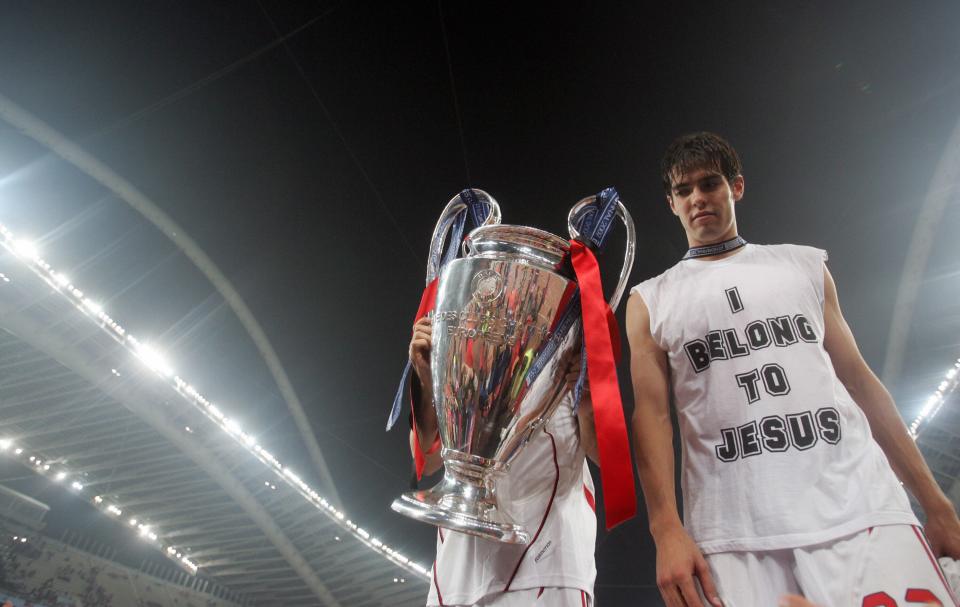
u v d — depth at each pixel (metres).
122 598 19.98
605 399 1.24
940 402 15.30
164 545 24.48
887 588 1.04
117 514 22.36
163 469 21.22
